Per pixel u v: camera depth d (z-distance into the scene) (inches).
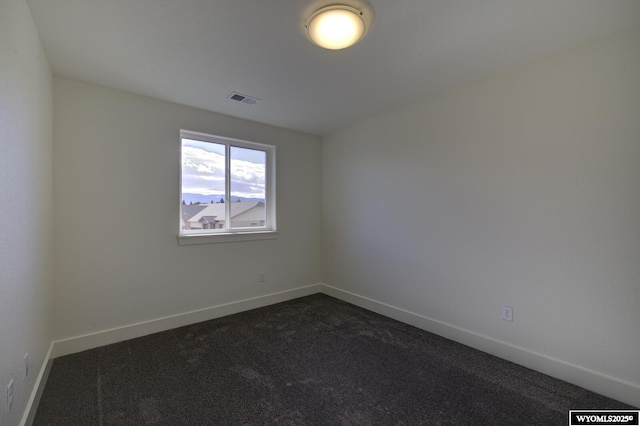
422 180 108.7
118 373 78.2
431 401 67.7
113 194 96.8
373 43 71.5
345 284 143.1
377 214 126.6
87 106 92.4
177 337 100.9
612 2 57.4
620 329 67.6
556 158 76.5
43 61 73.9
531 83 80.7
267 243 136.9
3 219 47.7
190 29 65.9
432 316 106.0
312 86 95.6
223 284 122.4
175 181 109.2
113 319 96.8
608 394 68.7
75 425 59.4
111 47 73.0
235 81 91.7
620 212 67.4
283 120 130.5
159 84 93.8
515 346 84.4
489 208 90.0
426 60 79.6
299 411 64.3
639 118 64.7
